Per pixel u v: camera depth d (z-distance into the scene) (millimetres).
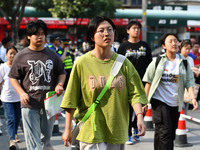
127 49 5938
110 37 2996
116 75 3016
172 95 4645
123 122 3061
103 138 3037
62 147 5977
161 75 4645
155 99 4684
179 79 4652
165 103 4645
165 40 4684
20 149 5906
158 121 4617
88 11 21062
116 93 3002
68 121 3096
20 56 4277
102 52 3033
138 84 3152
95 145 3039
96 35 2994
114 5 21781
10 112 5789
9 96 5781
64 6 20062
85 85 3018
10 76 4297
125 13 26609
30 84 4250
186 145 6012
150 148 5812
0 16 23344
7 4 14805
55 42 8586
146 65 6020
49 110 4188
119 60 3055
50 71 4324
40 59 4273
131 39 6000
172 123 4785
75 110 3252
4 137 6816
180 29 29312
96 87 2988
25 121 4250
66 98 3051
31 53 4281
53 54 4398
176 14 27688
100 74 3006
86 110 3074
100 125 3027
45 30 4293
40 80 4254
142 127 2963
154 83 4676
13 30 14602
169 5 27922
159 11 27562
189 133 6980
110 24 3051
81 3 20531
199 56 9062
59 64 4430
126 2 31891
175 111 4715
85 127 3047
